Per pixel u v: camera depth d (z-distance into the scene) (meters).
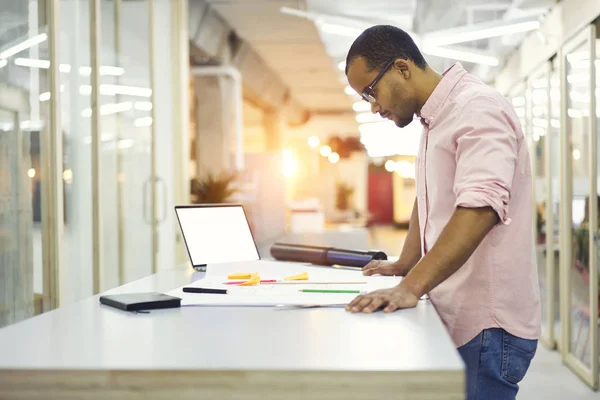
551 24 5.53
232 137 10.08
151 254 5.41
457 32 5.84
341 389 0.98
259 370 0.99
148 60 5.41
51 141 3.58
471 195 1.51
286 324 1.29
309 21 8.98
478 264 1.75
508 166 1.57
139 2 5.20
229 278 1.94
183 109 6.39
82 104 4.07
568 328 5.21
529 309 1.78
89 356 1.08
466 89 1.76
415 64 1.81
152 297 1.55
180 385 1.00
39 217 3.48
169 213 6.08
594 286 4.43
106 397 1.01
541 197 6.28
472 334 1.76
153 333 1.24
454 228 1.50
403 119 1.87
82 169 4.07
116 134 4.63
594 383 4.48
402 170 17.95
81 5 4.07
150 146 5.43
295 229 9.49
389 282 1.87
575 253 5.00
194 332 1.24
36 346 1.15
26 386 1.02
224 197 6.71
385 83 1.80
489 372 1.75
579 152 4.80
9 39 3.17
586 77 4.52
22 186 3.30
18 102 3.26
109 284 4.46
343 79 12.29
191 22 7.66
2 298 3.10
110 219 4.49
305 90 15.90
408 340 1.15
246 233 2.43
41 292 3.50
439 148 1.78
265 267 2.21
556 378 4.85
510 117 1.70
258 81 12.62
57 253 3.59
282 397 0.99
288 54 11.41
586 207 4.62
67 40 3.88
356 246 7.21
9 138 3.18
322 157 25.83
